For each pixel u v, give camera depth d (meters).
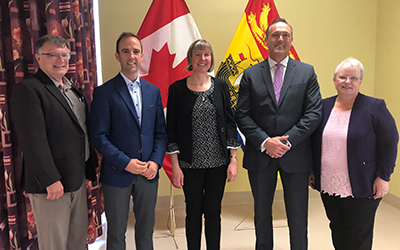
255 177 1.63
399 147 2.64
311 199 2.96
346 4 2.83
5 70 1.60
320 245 2.05
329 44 2.86
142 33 2.35
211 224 1.63
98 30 2.60
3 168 1.63
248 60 2.51
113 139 1.48
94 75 2.42
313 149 1.60
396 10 2.62
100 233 2.26
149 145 1.54
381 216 2.51
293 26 2.79
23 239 1.76
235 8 2.71
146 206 1.56
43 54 1.35
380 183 1.40
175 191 2.79
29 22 1.68
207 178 1.62
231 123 1.66
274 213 2.65
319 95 1.58
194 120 1.56
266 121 1.55
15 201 1.63
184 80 1.67
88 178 1.59
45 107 1.32
